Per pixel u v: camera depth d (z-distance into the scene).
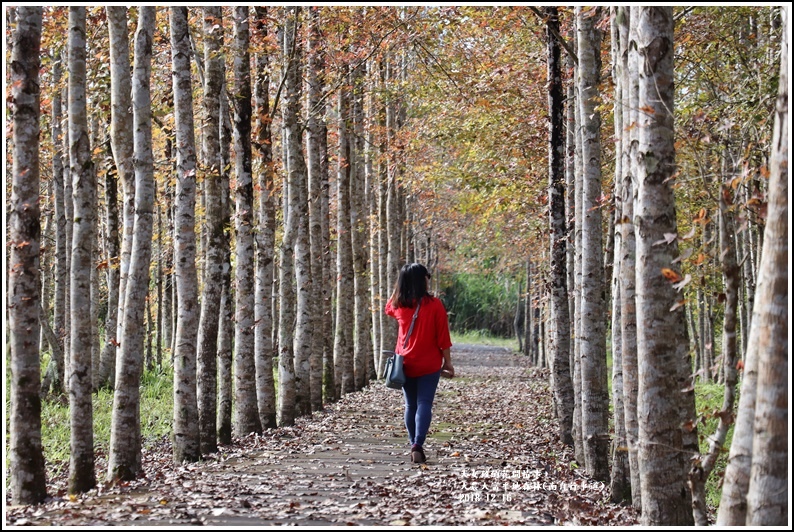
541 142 18.09
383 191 26.59
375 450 11.06
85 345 8.26
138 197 9.05
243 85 12.64
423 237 40.34
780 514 4.18
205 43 11.75
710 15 11.85
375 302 27.02
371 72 19.06
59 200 17.09
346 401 19.89
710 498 10.69
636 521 7.00
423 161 22.67
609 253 11.11
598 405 10.05
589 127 10.09
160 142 17.91
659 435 5.83
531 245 25.91
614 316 8.49
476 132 18.22
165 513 6.63
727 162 10.80
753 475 4.29
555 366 13.21
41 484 7.42
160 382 21.41
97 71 13.52
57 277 17.28
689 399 6.10
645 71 5.77
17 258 7.33
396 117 24.84
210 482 8.30
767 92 9.45
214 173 11.33
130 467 8.89
